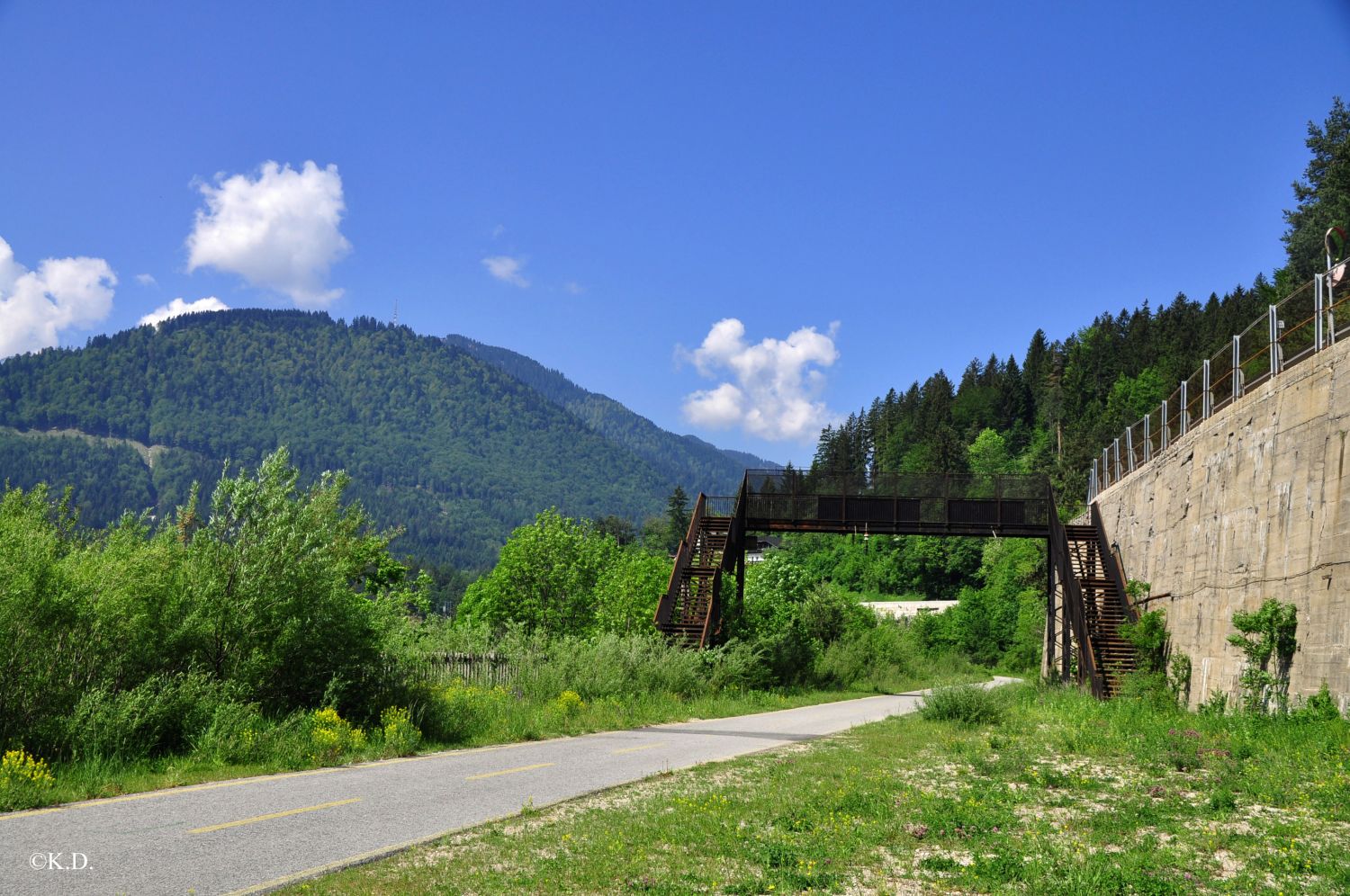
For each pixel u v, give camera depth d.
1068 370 168.50
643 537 184.00
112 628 15.55
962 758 17.38
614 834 10.20
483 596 70.12
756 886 8.29
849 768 15.77
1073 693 31.41
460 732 20.03
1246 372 25.48
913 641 77.50
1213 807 12.48
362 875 8.28
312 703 18.47
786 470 40.44
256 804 11.54
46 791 11.55
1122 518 36.75
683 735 21.98
